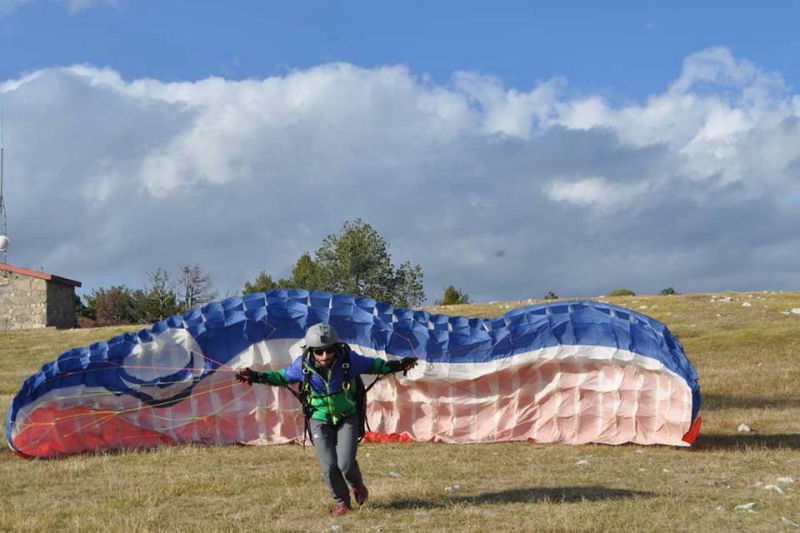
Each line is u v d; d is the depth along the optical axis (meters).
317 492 8.95
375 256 53.41
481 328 13.91
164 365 13.73
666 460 11.26
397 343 13.77
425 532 7.13
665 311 42.38
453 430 13.62
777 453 11.66
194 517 7.96
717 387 19.98
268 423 13.88
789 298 45.94
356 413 7.84
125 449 13.25
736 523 7.44
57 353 34.97
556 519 7.43
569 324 13.43
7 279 49.53
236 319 14.02
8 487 9.98
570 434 13.28
